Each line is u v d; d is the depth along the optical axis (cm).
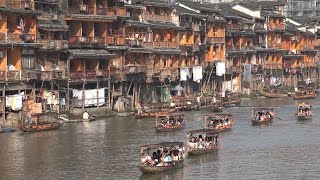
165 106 13012
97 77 12138
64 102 11500
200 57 16000
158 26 14300
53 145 8906
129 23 13412
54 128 10356
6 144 8938
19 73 10456
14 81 10356
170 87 14550
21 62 10731
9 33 10419
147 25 13975
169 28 14662
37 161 7869
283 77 19900
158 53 14100
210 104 13838
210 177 7150
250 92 17475
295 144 9269
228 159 8100
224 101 14675
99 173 7294
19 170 7412
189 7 16162
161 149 7444
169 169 7362
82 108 11781
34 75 10725
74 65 11981
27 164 7706
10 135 9675
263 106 14762
